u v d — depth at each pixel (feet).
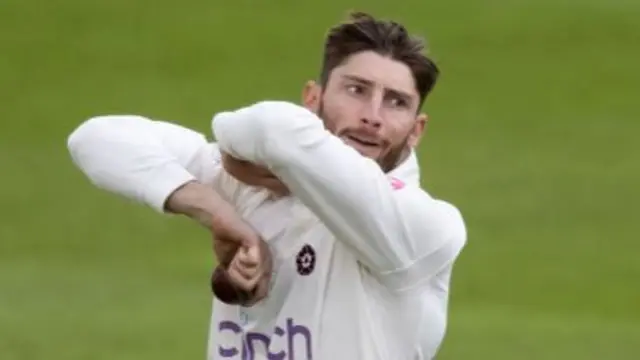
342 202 51.93
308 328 54.90
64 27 377.71
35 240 242.58
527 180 278.67
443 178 279.90
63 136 308.40
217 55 364.58
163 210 54.60
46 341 181.98
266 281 53.78
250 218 55.36
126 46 368.48
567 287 224.12
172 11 388.78
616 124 320.29
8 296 205.98
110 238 242.78
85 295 207.72
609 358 183.42
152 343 181.98
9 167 283.79
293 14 390.21
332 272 54.70
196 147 56.54
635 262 236.43
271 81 351.25
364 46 54.85
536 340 191.52
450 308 209.77
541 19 386.73
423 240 53.88
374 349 54.75
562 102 335.67
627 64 360.89
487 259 236.02
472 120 319.88
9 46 365.40
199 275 220.84
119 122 55.93
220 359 57.00
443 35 377.09
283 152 51.37
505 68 357.20
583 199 268.41
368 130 54.65
